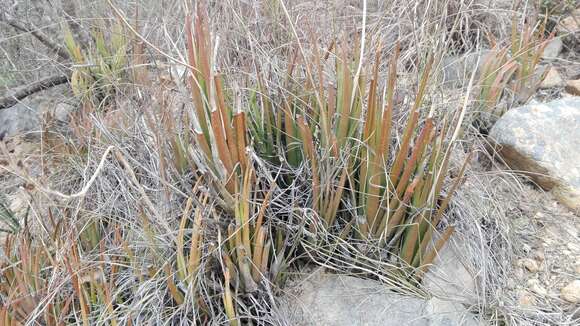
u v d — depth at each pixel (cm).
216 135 84
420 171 91
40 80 156
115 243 102
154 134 103
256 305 94
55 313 90
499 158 120
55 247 96
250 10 124
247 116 103
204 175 91
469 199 105
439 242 93
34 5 167
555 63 150
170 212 98
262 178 100
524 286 97
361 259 99
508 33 151
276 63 108
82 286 88
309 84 101
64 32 153
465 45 141
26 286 92
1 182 137
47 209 112
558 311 93
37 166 132
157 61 127
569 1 156
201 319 91
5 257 99
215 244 91
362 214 98
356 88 95
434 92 104
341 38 119
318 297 96
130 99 122
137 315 88
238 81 107
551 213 109
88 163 111
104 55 147
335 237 96
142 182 109
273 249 92
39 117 146
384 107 95
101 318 85
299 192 100
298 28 118
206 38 89
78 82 149
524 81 129
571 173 110
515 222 108
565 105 119
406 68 124
